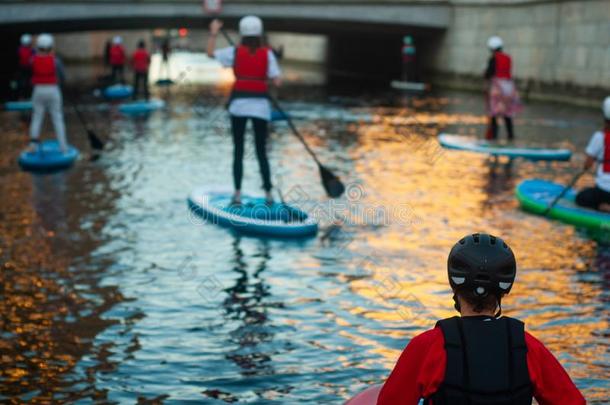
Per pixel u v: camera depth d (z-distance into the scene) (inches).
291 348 220.1
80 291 268.2
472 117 858.1
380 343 223.1
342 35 1947.6
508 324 98.7
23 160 510.0
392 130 733.9
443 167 525.7
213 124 786.8
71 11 1208.2
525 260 304.5
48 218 374.3
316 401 187.9
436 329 99.5
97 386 195.6
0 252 314.8
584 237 339.0
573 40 1028.5
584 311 247.4
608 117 351.9
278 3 1302.9
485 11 1286.9
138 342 224.1
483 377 96.0
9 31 1371.8
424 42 1540.4
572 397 98.3
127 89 1095.0
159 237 339.9
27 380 198.5
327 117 850.1
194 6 1253.1
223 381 198.8
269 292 268.8
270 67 370.0
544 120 823.7
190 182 468.8
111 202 411.5
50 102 523.8
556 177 492.4
